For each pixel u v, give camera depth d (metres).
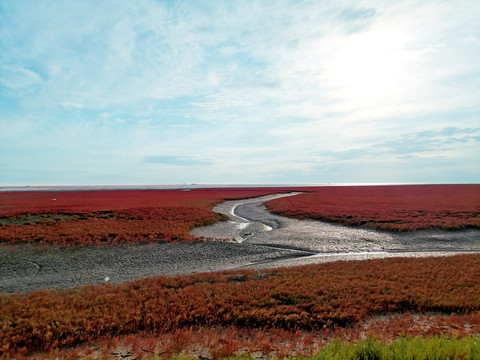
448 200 67.31
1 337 10.67
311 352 9.25
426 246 30.73
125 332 11.52
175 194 109.81
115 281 19.45
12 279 19.77
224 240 32.53
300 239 33.66
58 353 9.98
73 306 13.58
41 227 35.34
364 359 7.65
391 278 17.33
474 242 31.91
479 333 10.47
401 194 94.31
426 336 10.08
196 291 15.39
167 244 29.59
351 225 41.44
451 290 15.26
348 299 14.07
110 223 38.59
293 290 15.38
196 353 9.77
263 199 92.00
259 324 12.09
